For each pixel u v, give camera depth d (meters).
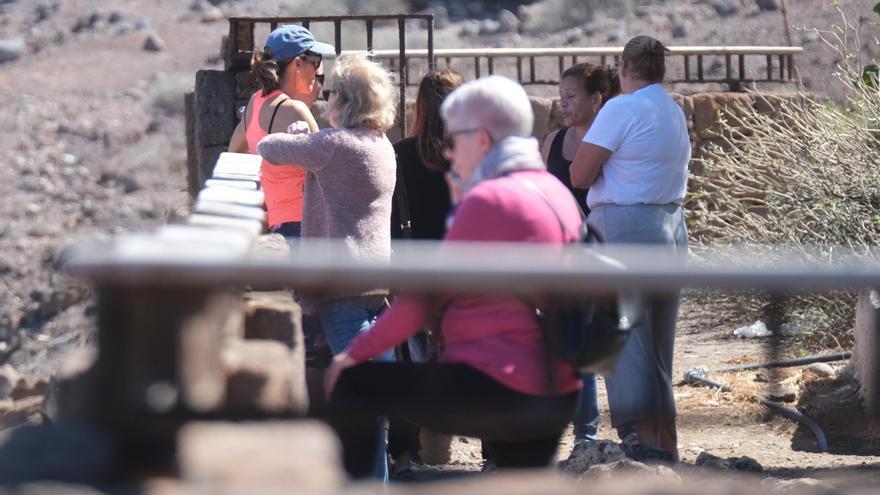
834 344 29.75
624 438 19.80
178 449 9.02
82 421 9.24
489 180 12.84
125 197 68.50
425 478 20.11
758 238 34.00
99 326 9.06
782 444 23.03
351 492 8.65
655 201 19.73
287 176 20.50
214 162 32.97
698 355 30.44
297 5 88.25
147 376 9.30
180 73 84.69
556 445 13.23
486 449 20.14
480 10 87.06
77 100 81.50
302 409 12.35
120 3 99.19
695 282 8.81
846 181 32.34
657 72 20.14
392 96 19.08
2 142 74.75
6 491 8.20
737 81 43.53
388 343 12.77
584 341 12.41
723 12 76.00
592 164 19.77
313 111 35.78
